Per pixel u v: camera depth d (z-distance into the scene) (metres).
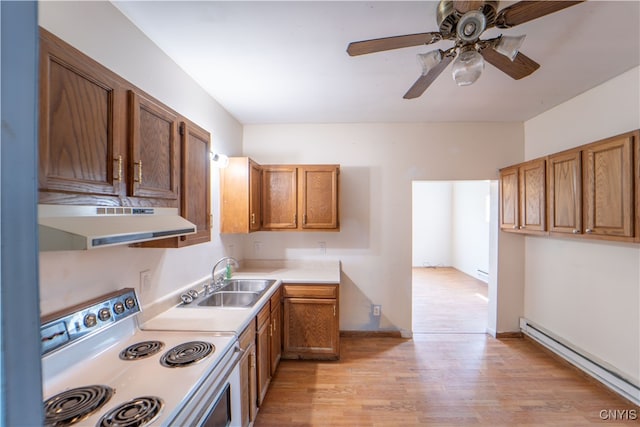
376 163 3.24
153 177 1.25
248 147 3.29
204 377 1.10
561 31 1.60
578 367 2.43
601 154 1.91
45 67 0.77
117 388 1.01
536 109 2.81
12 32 0.38
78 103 0.88
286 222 2.92
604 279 2.24
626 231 1.74
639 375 1.98
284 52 1.82
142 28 1.58
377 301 3.23
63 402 0.92
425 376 2.43
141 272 1.59
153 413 0.88
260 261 3.27
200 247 2.27
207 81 2.22
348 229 3.24
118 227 0.94
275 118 3.08
